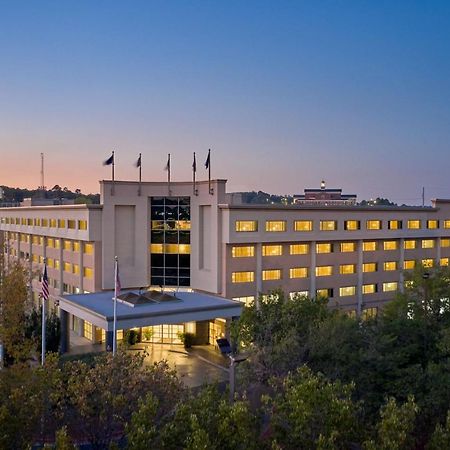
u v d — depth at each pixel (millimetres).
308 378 23062
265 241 67625
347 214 75312
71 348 61344
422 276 41094
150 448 20609
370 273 79000
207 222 67438
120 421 25562
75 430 27469
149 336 63562
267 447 21812
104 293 62188
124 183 68625
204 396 23641
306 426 21000
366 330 37375
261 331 38188
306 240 71438
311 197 135875
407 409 21812
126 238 69250
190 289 68500
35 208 87812
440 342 34750
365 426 22672
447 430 21438
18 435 22297
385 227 79312
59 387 26062
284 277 70562
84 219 69625
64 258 79000
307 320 39438
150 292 57719
